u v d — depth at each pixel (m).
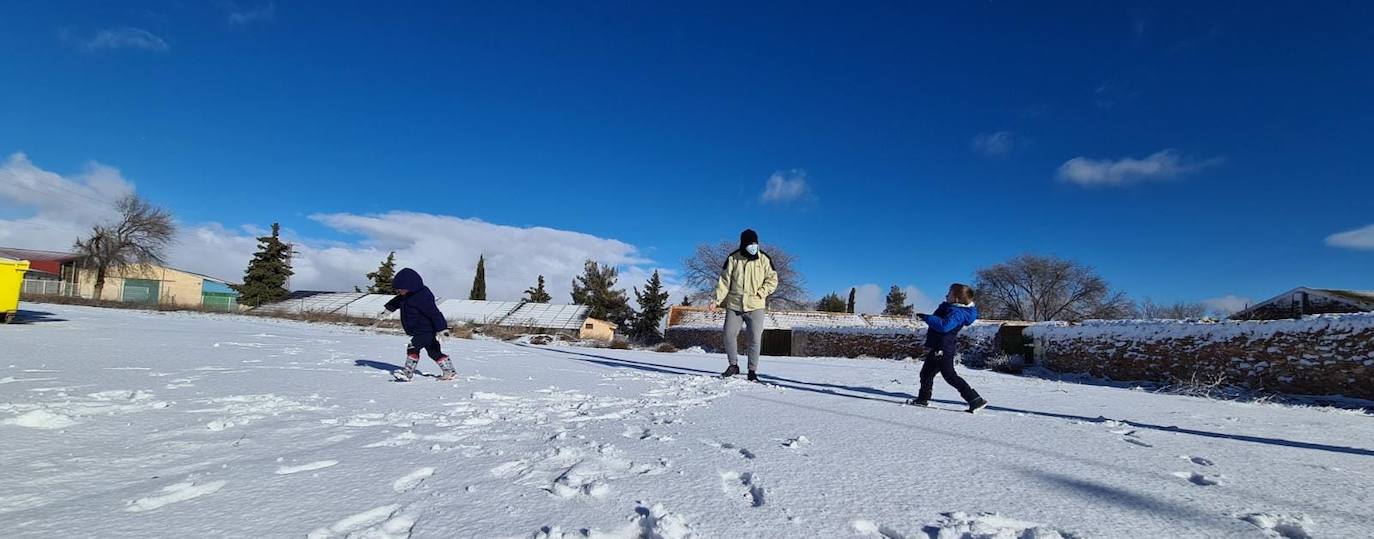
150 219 52.09
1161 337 10.95
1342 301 23.38
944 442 3.75
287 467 2.75
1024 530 2.21
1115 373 12.00
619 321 59.50
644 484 2.65
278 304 50.03
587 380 7.13
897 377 9.29
